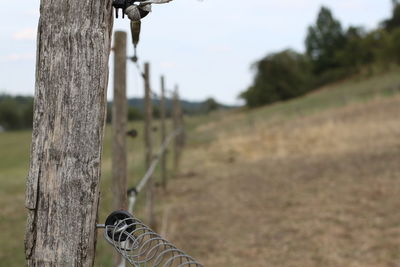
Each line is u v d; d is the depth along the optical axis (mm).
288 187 9094
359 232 6035
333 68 72750
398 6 77125
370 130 15281
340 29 74312
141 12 1552
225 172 11633
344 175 9625
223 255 5496
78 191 1477
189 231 6422
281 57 57875
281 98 58156
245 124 26812
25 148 22672
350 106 25312
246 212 7422
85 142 1472
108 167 10102
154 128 8383
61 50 1479
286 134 18125
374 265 5008
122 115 4000
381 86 34344
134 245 1562
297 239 5949
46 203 1490
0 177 11461
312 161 11898
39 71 1494
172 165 13383
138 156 10391
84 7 1476
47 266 1497
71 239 1485
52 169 1483
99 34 1481
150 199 6230
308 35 75438
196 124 36750
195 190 9383
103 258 4598
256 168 11828
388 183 8453
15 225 6137
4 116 52312
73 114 1471
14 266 4789
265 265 5129
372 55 62562
